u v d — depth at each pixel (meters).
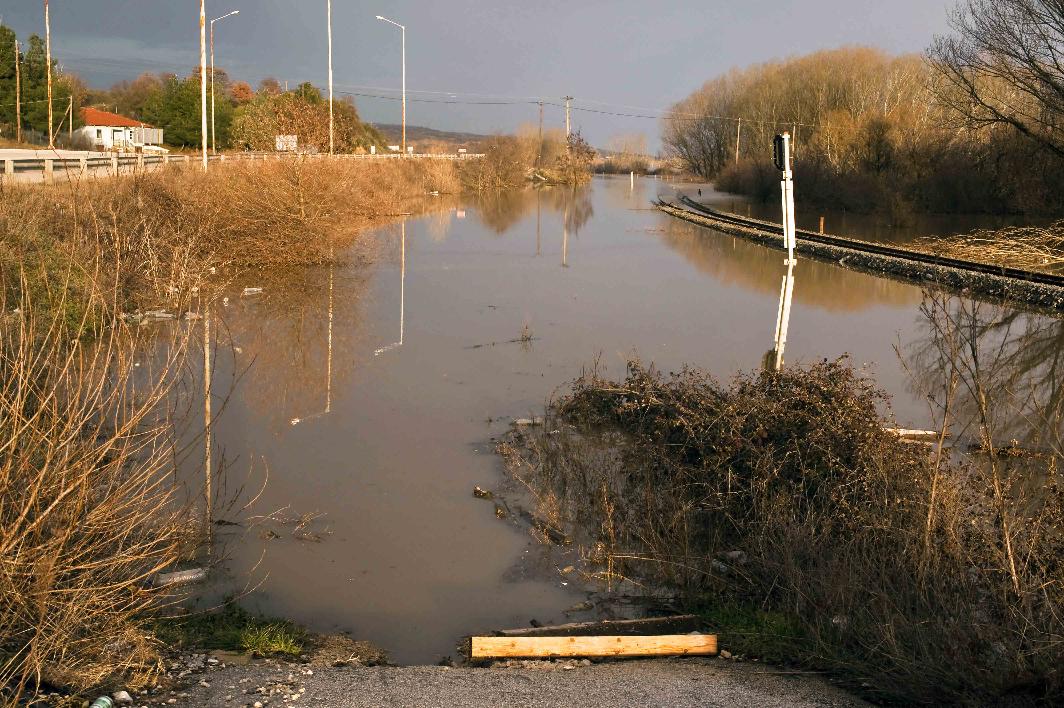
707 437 10.42
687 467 10.27
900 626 6.58
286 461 11.67
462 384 15.61
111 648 6.21
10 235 15.34
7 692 5.56
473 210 56.56
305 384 15.41
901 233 45.34
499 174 86.75
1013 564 6.34
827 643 6.80
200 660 6.48
